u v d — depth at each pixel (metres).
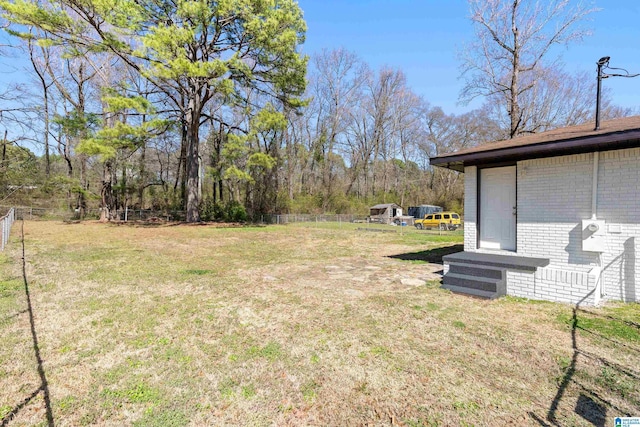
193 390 2.32
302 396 2.27
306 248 10.10
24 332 3.29
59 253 8.15
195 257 8.07
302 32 17.28
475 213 6.06
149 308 4.07
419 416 2.05
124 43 14.81
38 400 2.19
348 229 19.42
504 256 5.34
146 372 2.56
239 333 3.32
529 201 5.27
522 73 15.96
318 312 3.94
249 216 25.53
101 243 10.23
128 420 2.00
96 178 25.06
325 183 33.19
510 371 2.57
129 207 27.19
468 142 33.09
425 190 36.22
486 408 2.12
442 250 9.50
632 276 4.32
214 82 14.72
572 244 4.82
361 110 34.72
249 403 2.19
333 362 2.73
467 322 3.60
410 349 2.96
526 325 3.51
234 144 17.44
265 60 16.75
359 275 6.01
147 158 27.64
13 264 6.69
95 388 2.33
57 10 13.31
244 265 7.07
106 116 18.12
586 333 3.28
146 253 8.51
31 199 21.78
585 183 4.71
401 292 4.82
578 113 18.94
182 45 14.43
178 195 27.47
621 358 2.76
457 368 2.62
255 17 14.32
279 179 28.94
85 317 3.74
